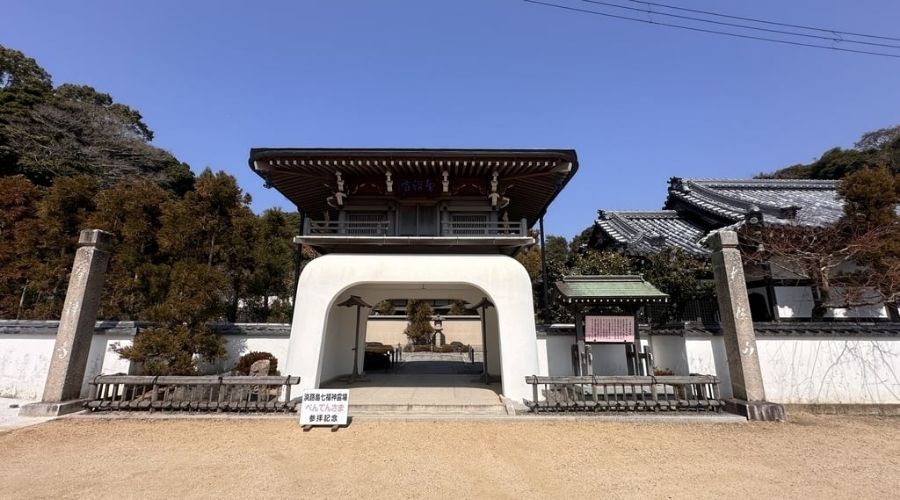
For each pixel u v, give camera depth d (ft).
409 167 36.60
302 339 32.73
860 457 21.98
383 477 19.13
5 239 49.93
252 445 23.43
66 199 46.50
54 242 45.68
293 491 17.51
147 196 44.21
